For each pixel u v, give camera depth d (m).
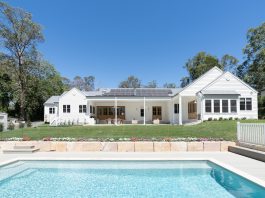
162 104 36.94
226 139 14.48
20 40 42.19
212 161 10.41
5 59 42.12
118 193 6.95
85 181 8.23
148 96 32.12
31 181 8.25
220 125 21.11
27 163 10.96
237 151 12.61
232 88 28.64
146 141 14.13
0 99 48.25
